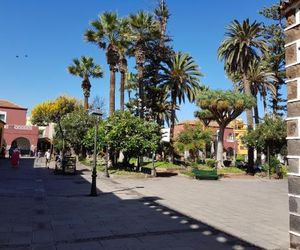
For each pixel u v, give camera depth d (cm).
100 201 1277
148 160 4209
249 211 1148
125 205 1195
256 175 3075
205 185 2069
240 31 3684
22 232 790
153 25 3403
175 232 813
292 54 647
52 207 1121
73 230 820
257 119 4262
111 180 2138
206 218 992
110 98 3425
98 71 4347
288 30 660
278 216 1062
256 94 4175
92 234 786
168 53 4022
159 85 4059
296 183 616
